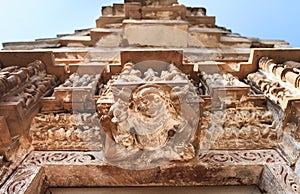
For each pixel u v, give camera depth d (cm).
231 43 673
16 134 273
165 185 272
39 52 423
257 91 379
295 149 267
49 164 263
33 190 245
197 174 267
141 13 790
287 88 334
